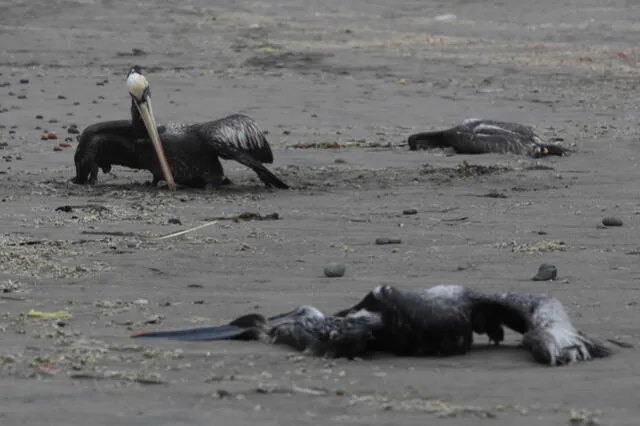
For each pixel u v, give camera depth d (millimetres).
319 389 7273
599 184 18578
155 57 38594
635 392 7301
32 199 16875
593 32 45906
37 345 8438
